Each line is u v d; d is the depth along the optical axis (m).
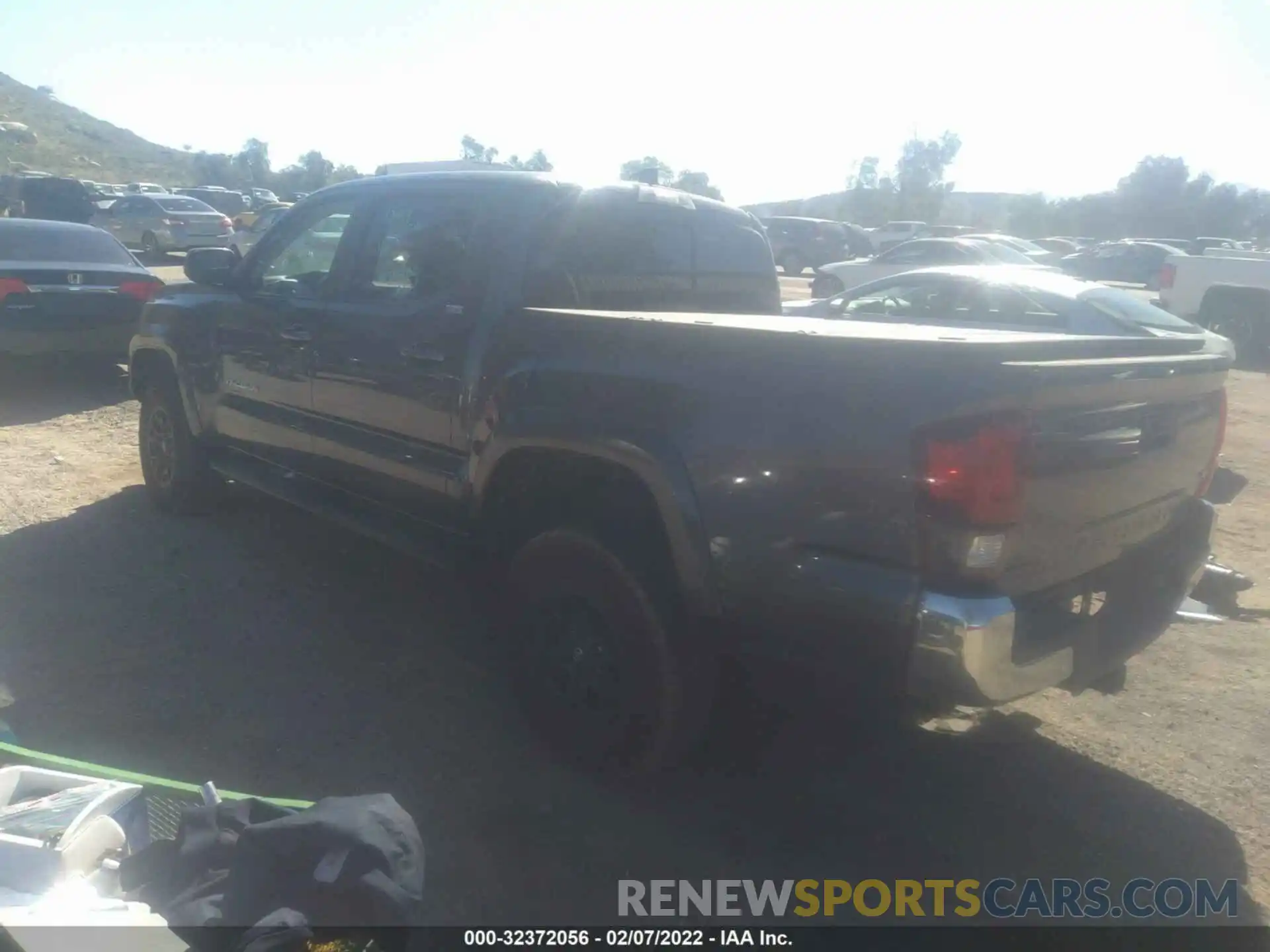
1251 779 4.22
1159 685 5.03
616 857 3.61
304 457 5.51
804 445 3.32
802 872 3.58
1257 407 12.70
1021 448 3.12
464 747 4.24
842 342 3.29
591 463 3.98
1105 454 3.49
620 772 3.95
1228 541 7.42
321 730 4.32
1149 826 3.89
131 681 4.65
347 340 5.05
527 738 4.32
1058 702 4.84
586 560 3.92
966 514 3.08
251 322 5.75
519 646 4.24
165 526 6.65
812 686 3.46
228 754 4.11
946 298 9.48
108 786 3.10
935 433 3.09
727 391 3.52
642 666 3.80
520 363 4.18
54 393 10.64
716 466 3.52
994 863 3.66
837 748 4.35
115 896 2.82
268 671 4.80
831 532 3.28
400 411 4.78
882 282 9.96
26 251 10.52
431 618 5.45
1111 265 32.09
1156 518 3.94
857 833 3.80
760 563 3.43
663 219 5.09
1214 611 4.72
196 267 5.99
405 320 4.74
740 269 5.54
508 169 5.49
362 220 5.21
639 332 3.81
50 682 4.61
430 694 4.66
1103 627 3.80
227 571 5.95
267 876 2.76
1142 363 3.48
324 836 2.76
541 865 3.54
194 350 6.23
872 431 3.19
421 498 4.77
